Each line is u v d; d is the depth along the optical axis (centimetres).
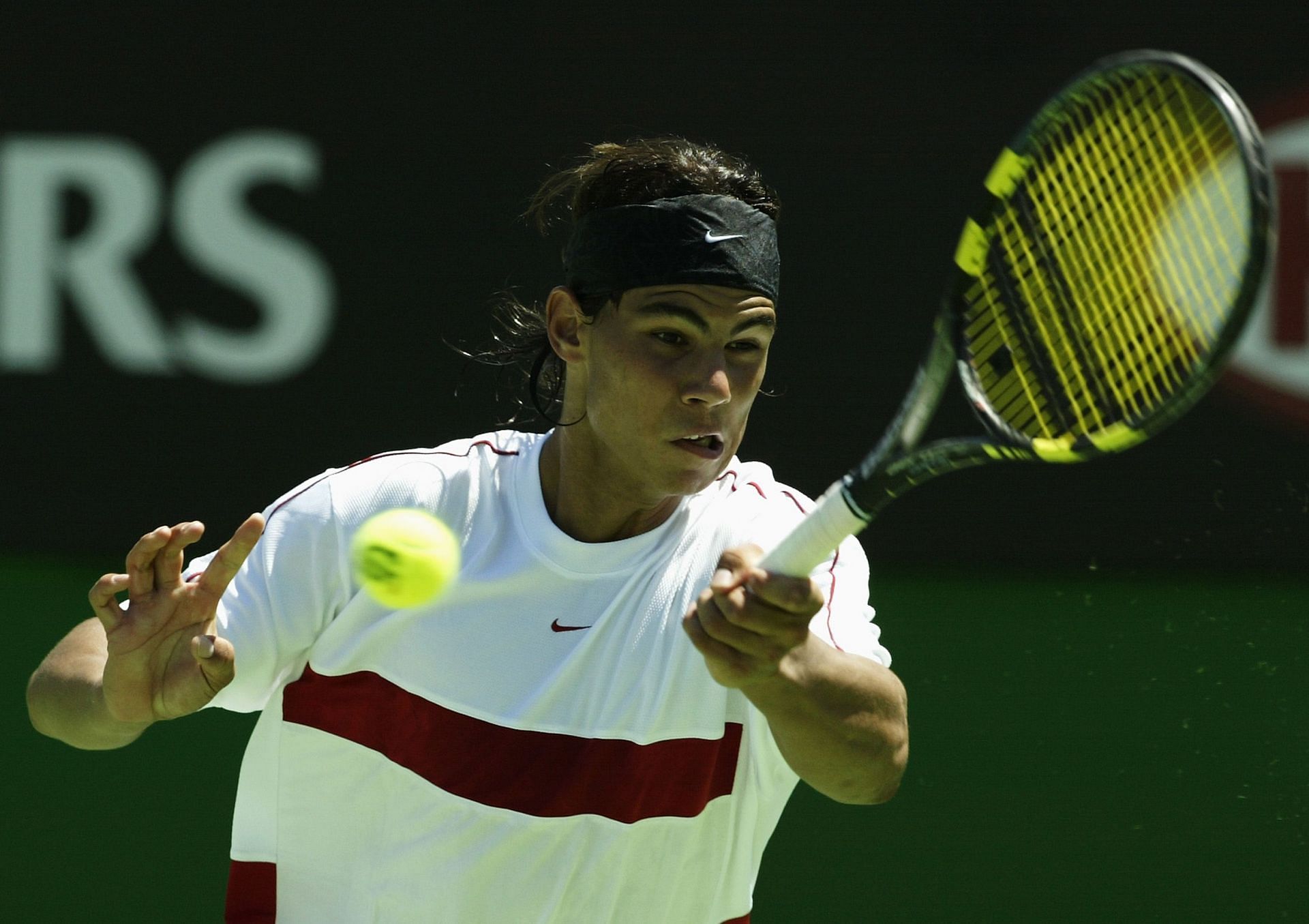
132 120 2742
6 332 2752
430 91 2714
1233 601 2539
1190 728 2092
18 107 2744
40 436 2762
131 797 1931
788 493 830
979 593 2619
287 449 2745
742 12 2689
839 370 2702
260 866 805
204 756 2056
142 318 2748
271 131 2736
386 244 2728
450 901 765
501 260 2720
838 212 2695
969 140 2677
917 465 686
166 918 1638
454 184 2719
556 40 2697
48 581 2661
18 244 2753
